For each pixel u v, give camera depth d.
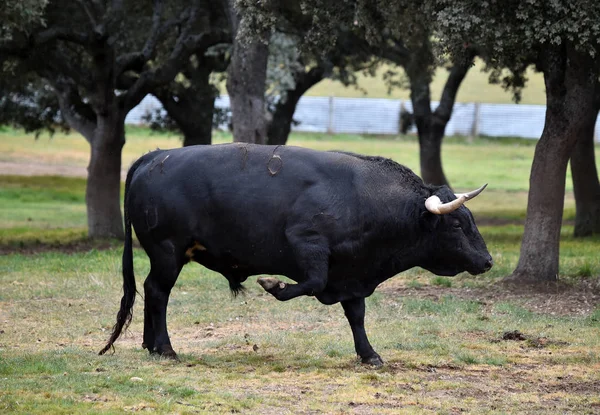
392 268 22.47
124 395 18.98
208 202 22.08
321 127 124.88
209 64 57.19
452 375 21.73
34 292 33.62
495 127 126.62
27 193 83.62
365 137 122.06
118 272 38.38
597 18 29.09
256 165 22.02
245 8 36.56
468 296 33.28
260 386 20.16
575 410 18.80
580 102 33.62
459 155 114.12
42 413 17.50
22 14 35.75
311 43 39.62
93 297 33.06
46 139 117.06
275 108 63.66
